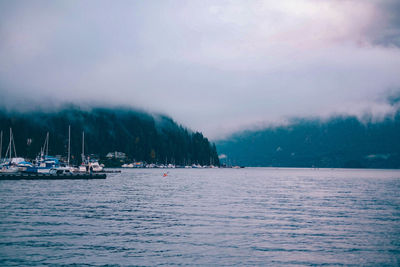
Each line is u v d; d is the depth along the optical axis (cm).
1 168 16200
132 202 6431
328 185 12950
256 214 5147
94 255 3017
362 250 3253
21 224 4178
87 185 10969
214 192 8912
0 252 3062
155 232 3850
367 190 10288
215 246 3322
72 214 4934
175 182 13738
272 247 3319
